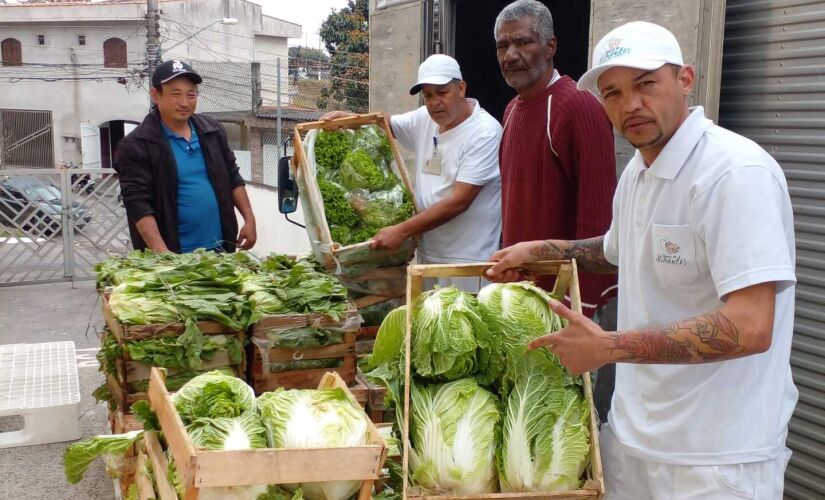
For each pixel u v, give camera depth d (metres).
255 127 18.11
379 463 2.37
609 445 2.64
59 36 33.00
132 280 3.91
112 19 32.22
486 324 2.53
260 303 3.91
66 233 11.95
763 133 3.94
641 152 2.39
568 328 2.21
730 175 2.16
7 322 9.31
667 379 2.37
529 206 4.02
